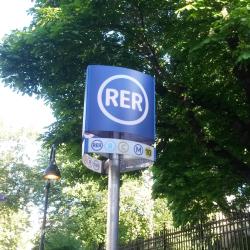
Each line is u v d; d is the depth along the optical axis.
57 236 23.08
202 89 12.85
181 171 14.05
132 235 30.77
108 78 6.11
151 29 12.51
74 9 11.39
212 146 12.52
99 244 28.80
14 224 35.66
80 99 13.02
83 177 16.91
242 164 12.59
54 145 13.88
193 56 10.40
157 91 12.84
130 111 6.07
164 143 13.61
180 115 13.10
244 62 9.88
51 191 31.69
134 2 11.87
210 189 14.22
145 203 31.83
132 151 5.85
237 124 12.55
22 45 12.56
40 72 13.20
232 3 9.23
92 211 29.89
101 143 5.78
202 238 12.56
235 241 11.16
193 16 9.77
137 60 12.60
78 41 12.04
